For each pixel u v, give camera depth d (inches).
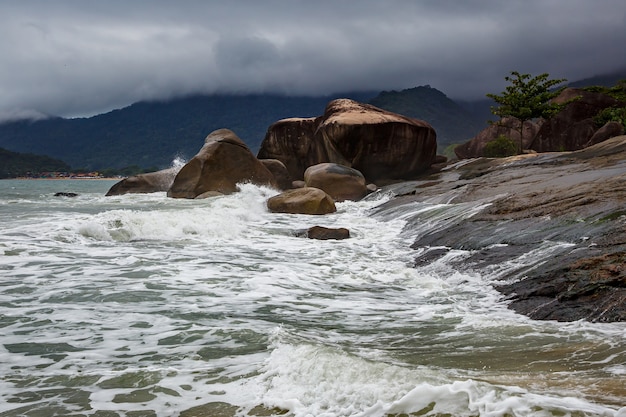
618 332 215.9
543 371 172.2
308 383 161.8
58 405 155.5
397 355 195.8
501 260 336.2
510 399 135.9
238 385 166.9
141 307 267.0
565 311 247.4
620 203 353.7
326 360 173.0
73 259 390.0
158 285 316.8
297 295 304.2
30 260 382.6
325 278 354.0
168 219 544.4
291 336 215.2
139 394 162.2
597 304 243.3
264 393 159.8
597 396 141.7
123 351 200.7
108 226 509.0
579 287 258.5
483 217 439.2
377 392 149.4
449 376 162.2
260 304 280.5
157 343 209.6
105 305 269.4
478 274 330.6
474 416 131.5
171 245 472.4
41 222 547.8
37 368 184.1
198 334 220.1
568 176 536.1
